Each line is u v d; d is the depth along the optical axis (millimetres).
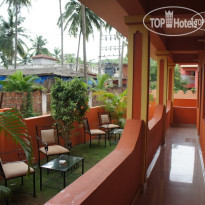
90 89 10438
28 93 9000
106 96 8719
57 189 3924
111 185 2246
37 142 5281
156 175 4414
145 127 3668
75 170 4844
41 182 3918
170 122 10531
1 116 2334
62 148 5039
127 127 3592
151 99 10438
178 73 22641
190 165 5031
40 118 5465
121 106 8602
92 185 1914
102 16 3551
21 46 27828
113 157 2768
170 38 6566
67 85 5906
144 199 3439
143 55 3582
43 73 15242
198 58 9188
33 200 3543
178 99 14664
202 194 3617
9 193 2930
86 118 6828
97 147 6793
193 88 22406
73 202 1604
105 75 11234
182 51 6695
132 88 3664
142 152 3721
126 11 3277
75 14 21328
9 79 9734
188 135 8312
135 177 3391
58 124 5938
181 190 3768
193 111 10672
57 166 3939
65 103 5797
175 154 5855
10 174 3457
